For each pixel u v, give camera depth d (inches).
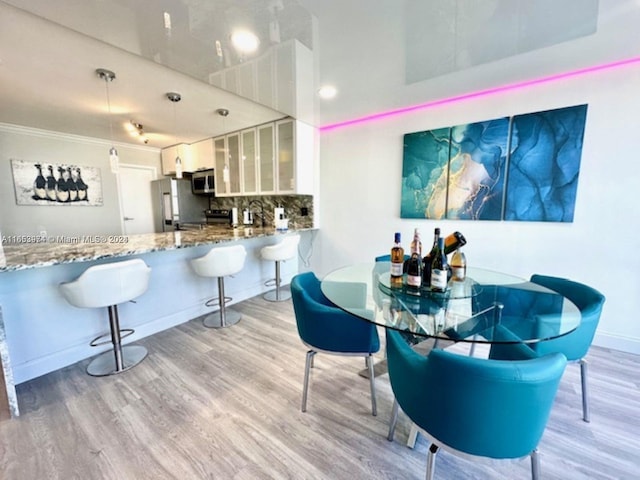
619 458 52.6
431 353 36.7
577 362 61.4
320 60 79.7
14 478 48.6
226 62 80.2
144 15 59.7
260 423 61.2
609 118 86.1
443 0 56.0
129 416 62.9
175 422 61.2
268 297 141.8
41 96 105.7
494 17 61.0
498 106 102.6
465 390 34.2
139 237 114.0
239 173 161.2
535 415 34.4
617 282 89.2
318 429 59.7
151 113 125.8
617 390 71.1
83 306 71.7
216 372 79.6
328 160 151.2
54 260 68.5
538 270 100.5
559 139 93.0
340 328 60.1
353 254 147.9
